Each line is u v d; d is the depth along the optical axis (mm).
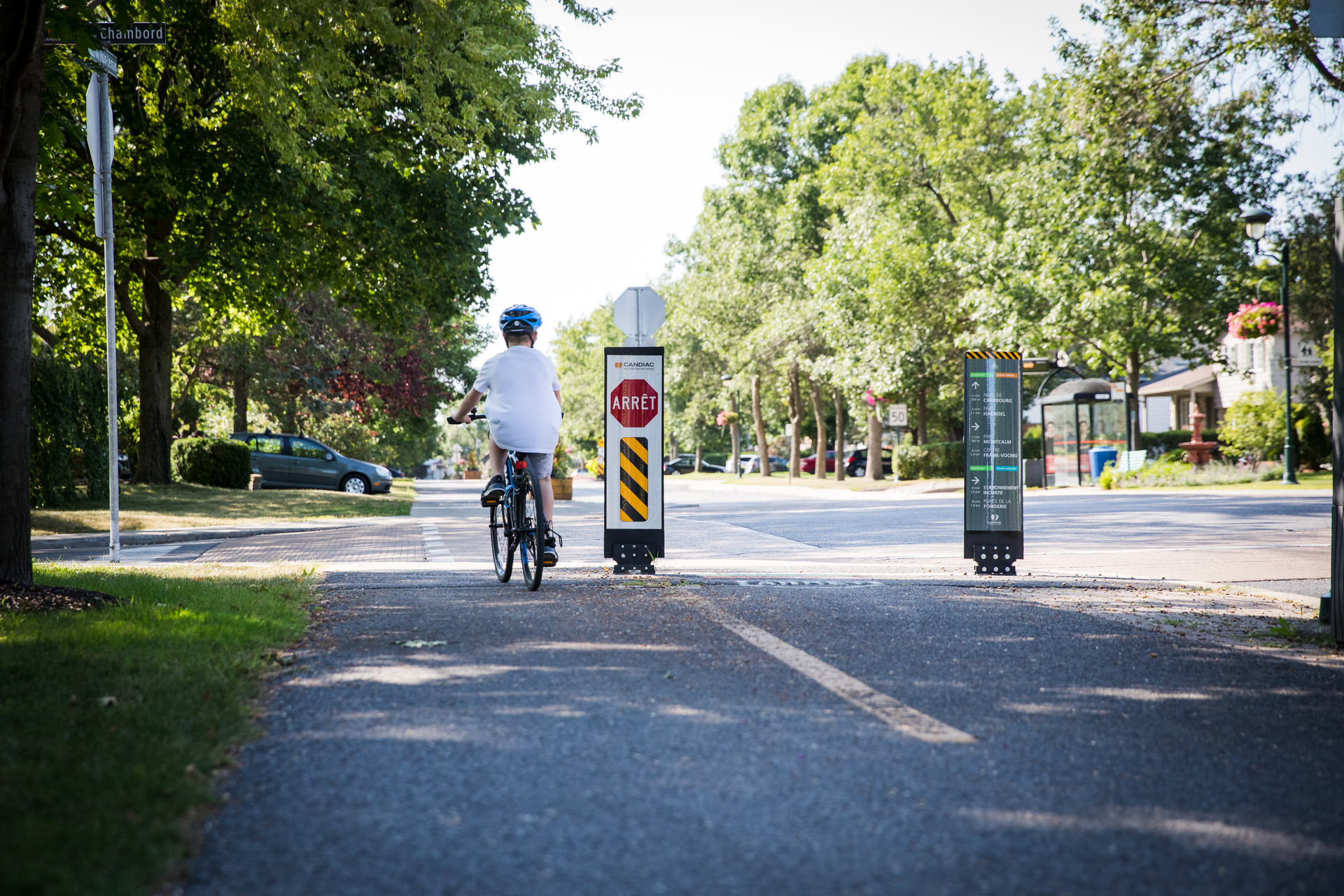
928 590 8539
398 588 8578
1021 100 38531
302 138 18391
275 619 6711
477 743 4078
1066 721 4523
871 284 39406
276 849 3045
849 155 40969
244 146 20062
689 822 3305
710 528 17844
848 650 5930
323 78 14992
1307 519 16812
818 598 7875
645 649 5879
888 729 4359
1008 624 6820
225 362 39562
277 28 13297
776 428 90812
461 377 48719
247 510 22359
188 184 20312
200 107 20109
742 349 52906
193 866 2914
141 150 19906
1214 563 11516
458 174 23656
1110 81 27688
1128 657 5879
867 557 12875
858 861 3020
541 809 3398
